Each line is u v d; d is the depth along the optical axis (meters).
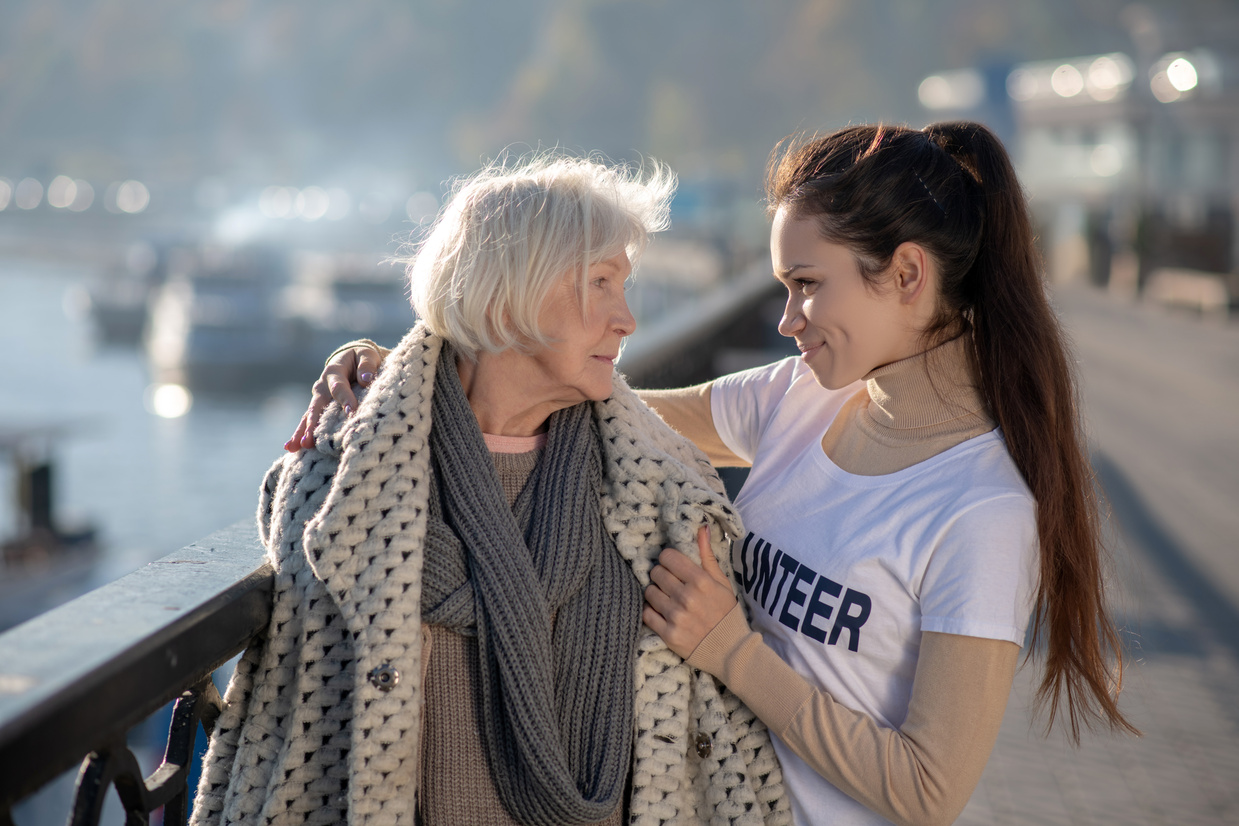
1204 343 15.55
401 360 1.49
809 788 1.50
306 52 124.56
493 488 1.45
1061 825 2.89
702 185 45.97
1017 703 3.67
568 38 101.06
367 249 65.88
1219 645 4.29
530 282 1.39
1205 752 3.36
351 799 1.34
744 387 1.91
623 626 1.48
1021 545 1.38
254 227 68.00
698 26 99.19
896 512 1.45
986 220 1.47
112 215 101.44
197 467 31.42
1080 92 31.14
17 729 0.87
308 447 1.52
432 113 120.75
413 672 1.37
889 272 1.45
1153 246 22.88
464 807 1.44
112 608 1.16
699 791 1.53
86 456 32.00
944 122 1.57
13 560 17.62
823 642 1.48
